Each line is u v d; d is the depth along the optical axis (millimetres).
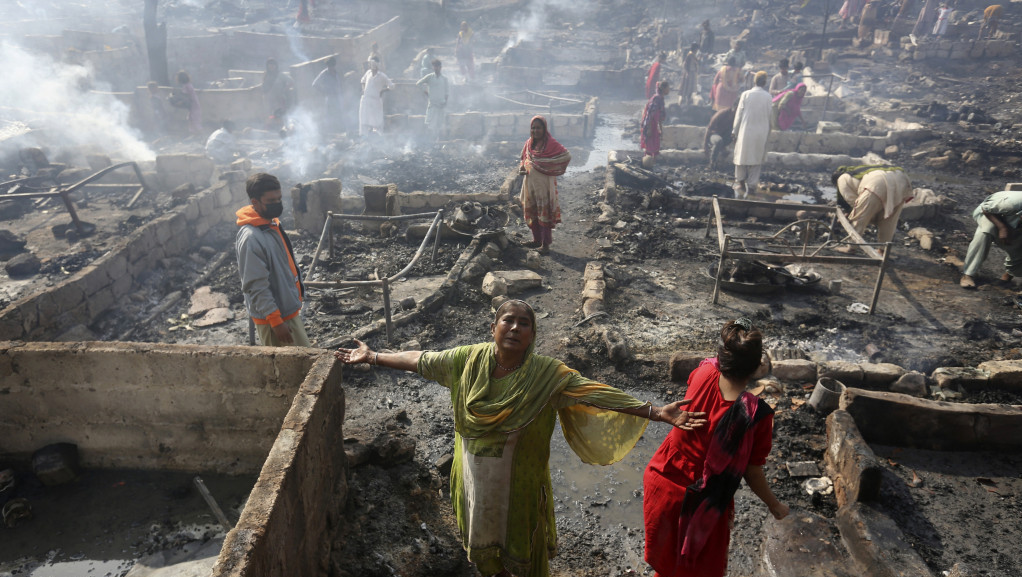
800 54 21984
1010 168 12672
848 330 6625
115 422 4109
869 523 3834
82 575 3545
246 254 4094
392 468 4336
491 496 2711
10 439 4148
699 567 2799
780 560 3635
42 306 6027
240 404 3969
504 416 2613
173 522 3869
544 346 6168
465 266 7676
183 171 10562
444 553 3641
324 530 3408
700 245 9000
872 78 20219
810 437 4906
